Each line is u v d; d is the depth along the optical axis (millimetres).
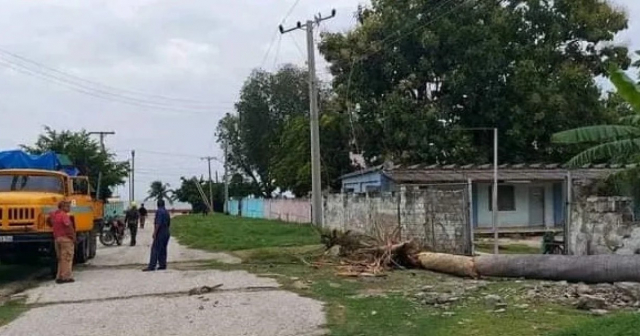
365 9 38875
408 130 34594
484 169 30625
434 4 35250
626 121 16172
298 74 71188
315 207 28984
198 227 40875
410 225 20266
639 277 13117
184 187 100625
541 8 36000
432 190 19703
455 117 36594
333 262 18688
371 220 23953
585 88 35375
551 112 34750
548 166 30812
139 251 25688
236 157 76125
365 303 12266
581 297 11656
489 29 34812
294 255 20875
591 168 29781
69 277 16234
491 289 13508
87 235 20578
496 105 35188
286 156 48125
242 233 32219
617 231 15508
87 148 47219
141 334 10117
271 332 10039
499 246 23781
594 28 35906
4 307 12906
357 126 37969
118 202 46656
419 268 17344
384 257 17719
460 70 34562
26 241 16562
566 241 17625
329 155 42031
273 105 70812
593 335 8633
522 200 31172
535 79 34594
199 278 16266
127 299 13406
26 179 18094
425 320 10523
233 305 12367
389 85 37219
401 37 35531
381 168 30891
